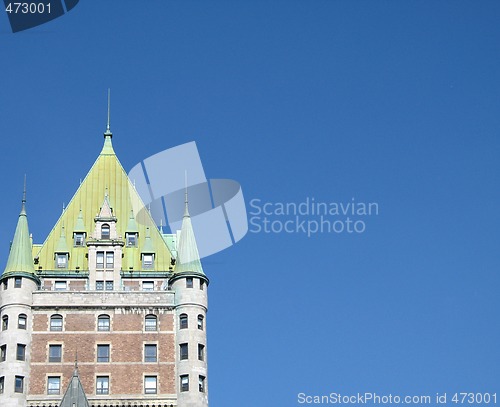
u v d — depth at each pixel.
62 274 139.88
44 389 131.12
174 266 142.12
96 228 142.88
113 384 132.25
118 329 135.25
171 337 135.50
